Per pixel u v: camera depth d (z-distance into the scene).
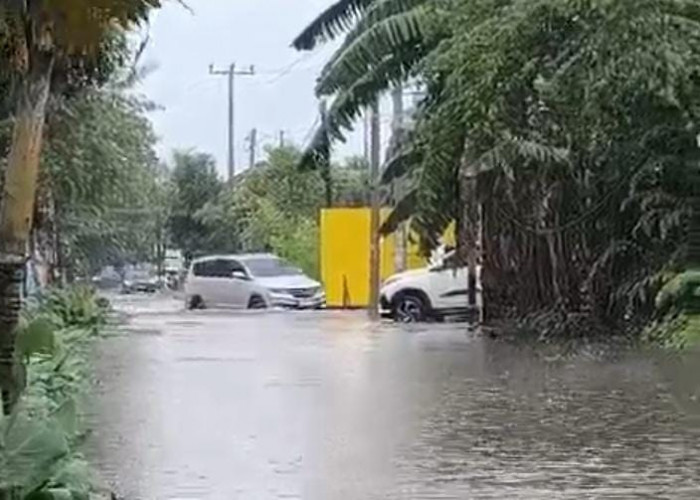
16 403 10.64
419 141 31.84
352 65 33.28
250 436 15.59
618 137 28.28
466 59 26.98
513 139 28.44
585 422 16.69
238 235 77.00
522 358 26.03
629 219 30.61
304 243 64.06
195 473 13.21
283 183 71.69
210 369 23.72
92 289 39.12
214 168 83.25
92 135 31.69
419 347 28.98
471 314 35.19
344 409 18.03
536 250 32.62
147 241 63.50
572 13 25.30
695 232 29.14
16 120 10.71
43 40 10.34
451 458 14.09
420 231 33.19
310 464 13.74
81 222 39.41
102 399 19.06
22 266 10.79
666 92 24.97
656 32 24.73
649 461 13.84
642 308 30.38
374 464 13.73
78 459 11.54
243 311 47.09
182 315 43.19
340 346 29.27
